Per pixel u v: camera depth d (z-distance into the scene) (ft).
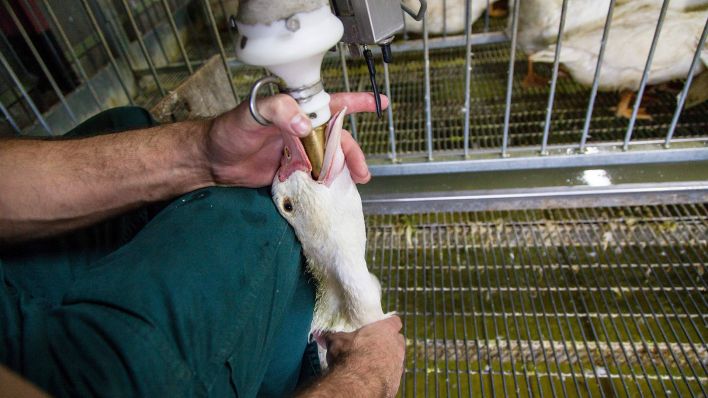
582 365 4.19
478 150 5.59
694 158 5.16
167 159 2.62
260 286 2.43
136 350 1.86
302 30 1.87
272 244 2.59
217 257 2.34
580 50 6.15
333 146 2.36
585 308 4.57
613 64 6.02
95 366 1.83
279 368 2.92
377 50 8.14
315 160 2.41
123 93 7.77
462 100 7.33
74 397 1.81
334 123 2.33
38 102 6.39
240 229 2.51
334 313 3.06
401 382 4.25
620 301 4.61
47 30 6.46
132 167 2.64
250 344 2.35
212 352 2.13
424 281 5.03
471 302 4.78
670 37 5.83
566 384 4.13
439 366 4.34
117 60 7.73
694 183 5.04
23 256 2.77
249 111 2.14
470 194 5.44
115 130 3.15
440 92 7.56
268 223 2.63
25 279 2.67
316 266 2.89
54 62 6.61
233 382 2.22
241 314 2.30
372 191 5.71
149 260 2.26
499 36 8.05
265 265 2.50
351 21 2.40
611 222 5.30
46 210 2.66
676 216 5.24
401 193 5.61
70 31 6.93
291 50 1.88
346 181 2.69
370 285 2.92
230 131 2.33
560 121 6.62
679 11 6.48
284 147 2.56
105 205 2.72
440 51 8.45
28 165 2.66
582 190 5.23
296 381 3.11
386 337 2.98
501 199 5.40
